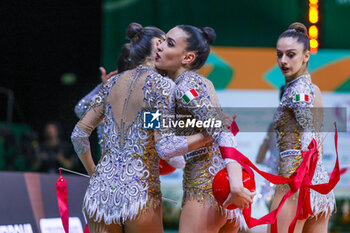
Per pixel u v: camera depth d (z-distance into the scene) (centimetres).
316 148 1041
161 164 1154
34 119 3466
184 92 907
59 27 3494
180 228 953
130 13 2830
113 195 868
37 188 1470
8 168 2525
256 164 1625
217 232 950
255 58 2884
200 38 973
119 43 2816
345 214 2834
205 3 2867
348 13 2894
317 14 2847
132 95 902
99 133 1216
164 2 2844
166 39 976
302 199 1016
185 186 962
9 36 3494
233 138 895
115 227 882
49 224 1455
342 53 2894
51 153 2573
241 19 2888
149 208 866
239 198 862
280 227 1058
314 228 1105
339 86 2889
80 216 1582
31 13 3453
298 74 1114
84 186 1656
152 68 933
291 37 1109
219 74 2877
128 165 873
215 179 898
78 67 3503
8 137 2580
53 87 3494
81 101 1304
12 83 3519
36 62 3584
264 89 2875
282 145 1097
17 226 1334
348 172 2788
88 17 3475
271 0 2888
